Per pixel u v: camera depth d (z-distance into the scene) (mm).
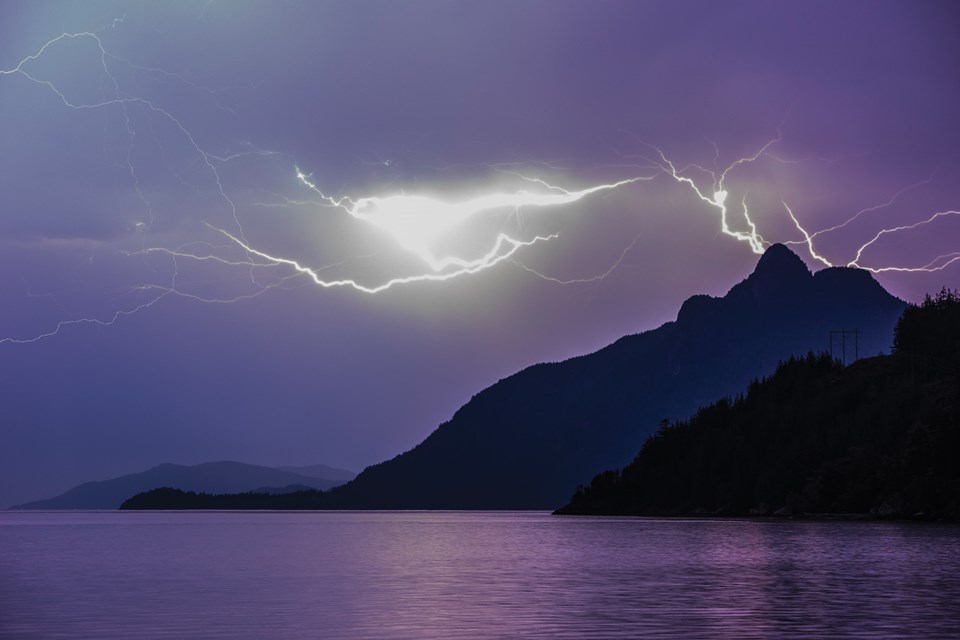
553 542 109188
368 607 41781
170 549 95625
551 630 34531
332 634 33719
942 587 49094
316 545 105250
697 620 36875
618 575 59125
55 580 56781
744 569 62500
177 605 42781
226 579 57281
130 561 75375
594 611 39875
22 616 38875
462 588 50781
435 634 33688
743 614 38531
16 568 67250
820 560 70062
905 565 64750
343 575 60250
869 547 87250
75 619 37875
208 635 33594
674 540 109250
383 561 75000
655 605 42000
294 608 41438
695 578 56031
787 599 43875
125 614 39469
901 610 39531
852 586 49844
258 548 98625
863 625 35219
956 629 34156
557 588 50469
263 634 33781
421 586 52031
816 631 33875
